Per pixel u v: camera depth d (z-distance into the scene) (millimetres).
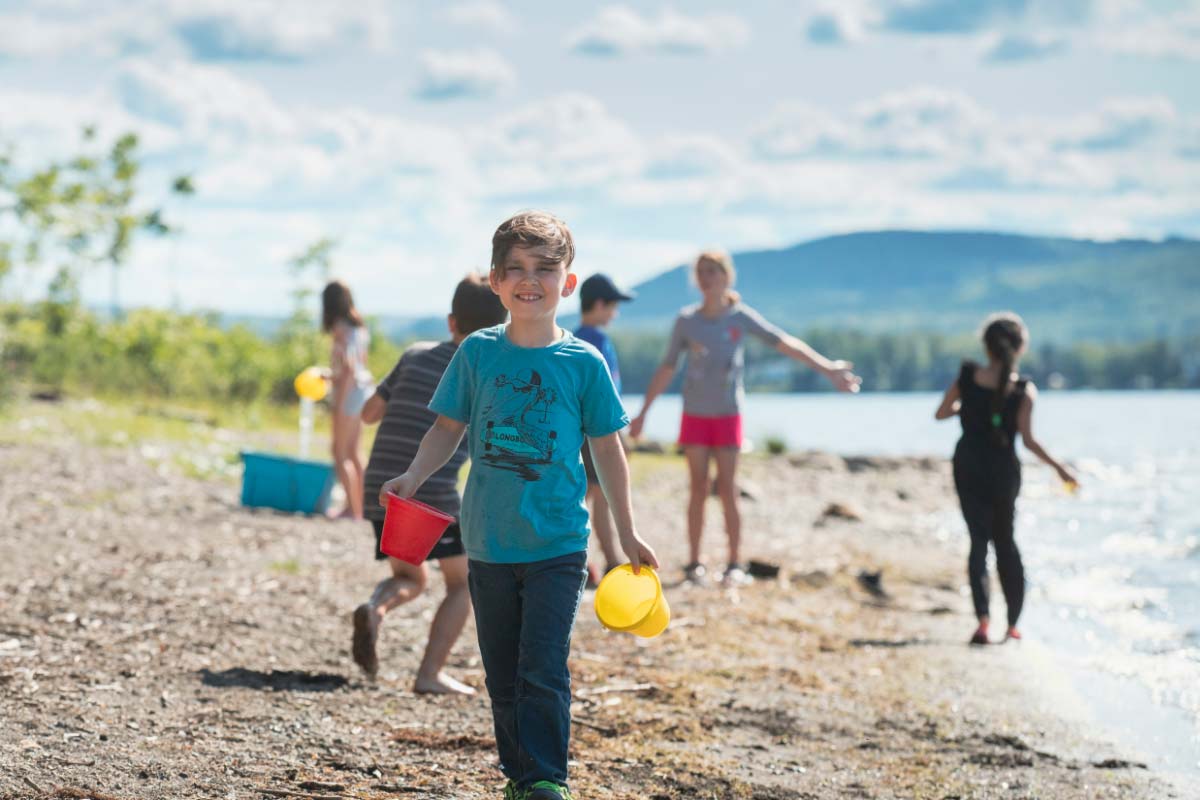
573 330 13750
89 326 44812
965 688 11312
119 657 10086
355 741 8328
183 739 7992
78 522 16562
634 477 27797
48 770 7062
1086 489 30453
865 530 23375
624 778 8031
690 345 16078
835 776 8500
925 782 8445
